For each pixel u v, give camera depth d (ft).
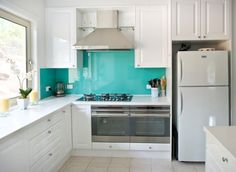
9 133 6.34
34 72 11.65
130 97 12.94
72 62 12.92
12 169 6.64
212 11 11.23
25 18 11.21
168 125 11.60
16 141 6.84
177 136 11.48
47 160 9.16
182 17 11.30
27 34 11.71
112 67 14.11
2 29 9.84
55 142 9.98
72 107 12.08
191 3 11.25
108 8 12.77
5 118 8.19
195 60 10.93
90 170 10.68
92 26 13.82
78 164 11.33
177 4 11.30
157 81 13.53
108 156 12.29
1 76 9.82
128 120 11.78
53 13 12.87
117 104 11.69
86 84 14.33
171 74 11.43
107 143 12.01
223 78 10.93
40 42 12.46
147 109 11.59
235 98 11.05
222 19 11.23
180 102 11.08
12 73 10.64
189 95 11.04
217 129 6.52
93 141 12.09
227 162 5.02
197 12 11.25
